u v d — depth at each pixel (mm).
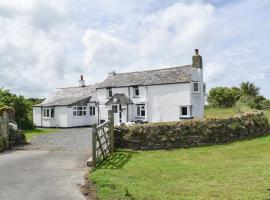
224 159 13016
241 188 8438
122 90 42344
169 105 37938
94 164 12305
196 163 12344
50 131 34312
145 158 13891
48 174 11383
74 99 44562
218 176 9930
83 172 11617
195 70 38094
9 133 19719
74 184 9938
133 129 16578
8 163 13664
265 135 20141
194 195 7961
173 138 16547
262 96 45625
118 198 8078
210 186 8758
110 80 45406
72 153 16188
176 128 16719
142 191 8383
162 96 38531
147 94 39781
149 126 16531
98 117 45062
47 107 44062
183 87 36969
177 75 38500
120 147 16781
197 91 37656
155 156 14375
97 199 8367
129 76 44062
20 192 9133
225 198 7633
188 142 16812
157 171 10984
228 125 18062
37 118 45438
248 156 13469
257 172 10250
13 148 18828
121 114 41406
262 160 12422
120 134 16844
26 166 12914
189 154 14617
